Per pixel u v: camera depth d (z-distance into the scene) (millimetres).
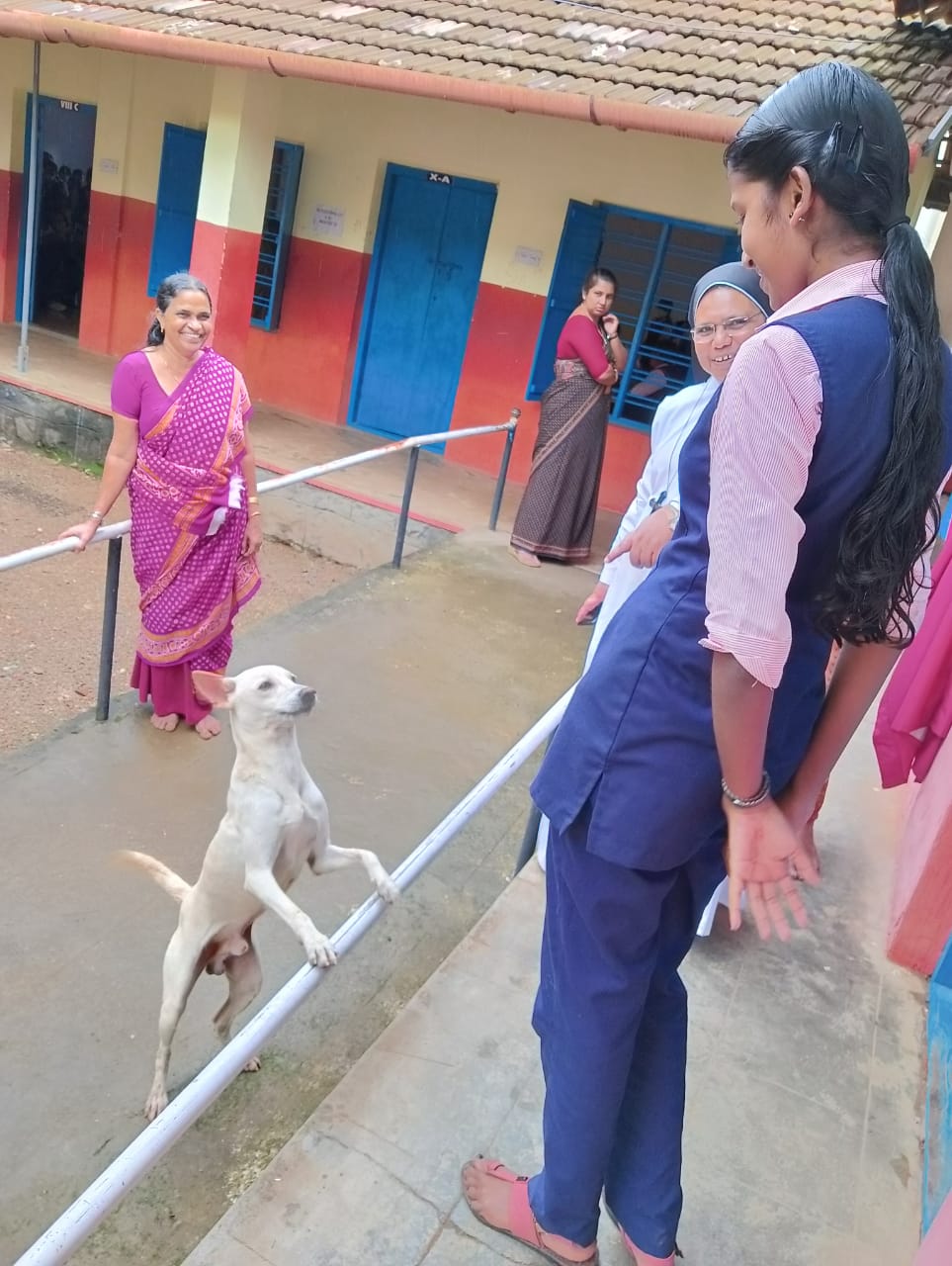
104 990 2992
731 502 1208
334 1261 1801
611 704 1443
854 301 1236
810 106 1254
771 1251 1938
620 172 8055
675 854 1451
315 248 9406
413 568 6727
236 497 4117
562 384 6930
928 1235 1729
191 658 4250
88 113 10695
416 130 8750
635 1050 1740
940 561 2934
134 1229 2314
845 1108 2320
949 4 7047
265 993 3031
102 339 10875
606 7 8469
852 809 3631
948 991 2545
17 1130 2545
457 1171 1999
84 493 8250
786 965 2781
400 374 9477
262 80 8148
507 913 2793
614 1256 1864
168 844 3670
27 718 4695
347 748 4430
